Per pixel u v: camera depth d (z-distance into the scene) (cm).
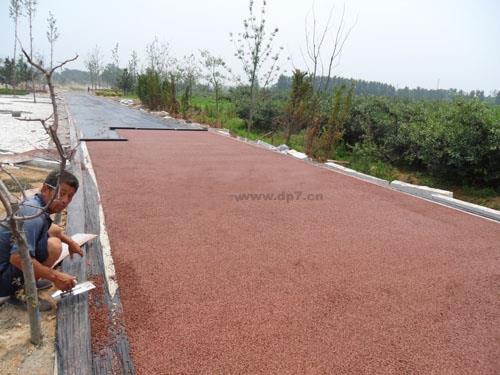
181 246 343
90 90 4053
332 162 843
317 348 221
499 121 734
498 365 218
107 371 195
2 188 181
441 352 225
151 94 1908
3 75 3006
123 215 411
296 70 1006
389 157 1027
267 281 292
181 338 221
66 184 236
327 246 364
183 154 786
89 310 241
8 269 226
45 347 208
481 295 292
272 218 432
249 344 220
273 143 1145
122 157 714
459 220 469
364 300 274
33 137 887
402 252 362
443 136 838
